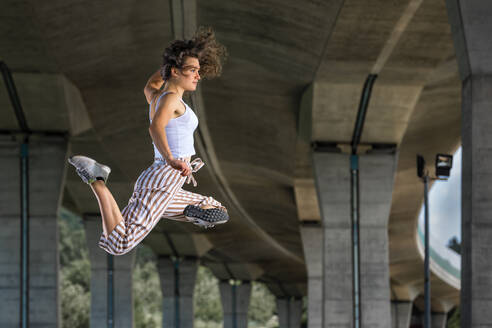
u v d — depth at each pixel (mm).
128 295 53656
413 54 25906
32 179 30891
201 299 134000
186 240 69688
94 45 26406
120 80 30875
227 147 42562
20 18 22953
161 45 28188
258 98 33594
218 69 5555
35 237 30703
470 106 14039
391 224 55469
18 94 28844
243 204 56656
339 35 23953
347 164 30578
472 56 14055
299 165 41844
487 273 13648
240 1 23938
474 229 13773
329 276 30766
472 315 13602
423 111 36188
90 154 42188
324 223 30688
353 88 28469
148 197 5234
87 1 22688
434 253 71625
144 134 38031
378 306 30562
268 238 70062
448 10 14812
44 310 30344
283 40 26125
